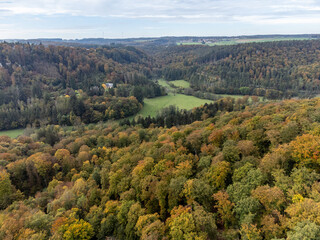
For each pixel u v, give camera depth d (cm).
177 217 4281
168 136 9069
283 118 7306
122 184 6456
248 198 4066
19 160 9244
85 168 8875
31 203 6762
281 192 3859
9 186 7669
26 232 4981
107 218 5422
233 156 5816
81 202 6216
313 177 4056
